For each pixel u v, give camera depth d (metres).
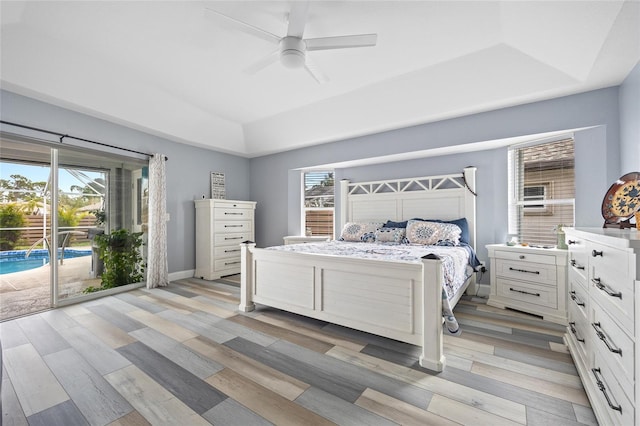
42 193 4.70
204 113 3.97
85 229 3.41
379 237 3.72
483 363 1.90
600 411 1.30
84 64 2.72
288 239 4.76
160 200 4.00
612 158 2.53
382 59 2.63
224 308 3.03
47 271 4.84
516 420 1.37
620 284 1.12
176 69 2.87
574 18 1.85
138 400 1.54
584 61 2.18
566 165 2.97
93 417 1.41
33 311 2.93
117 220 3.74
